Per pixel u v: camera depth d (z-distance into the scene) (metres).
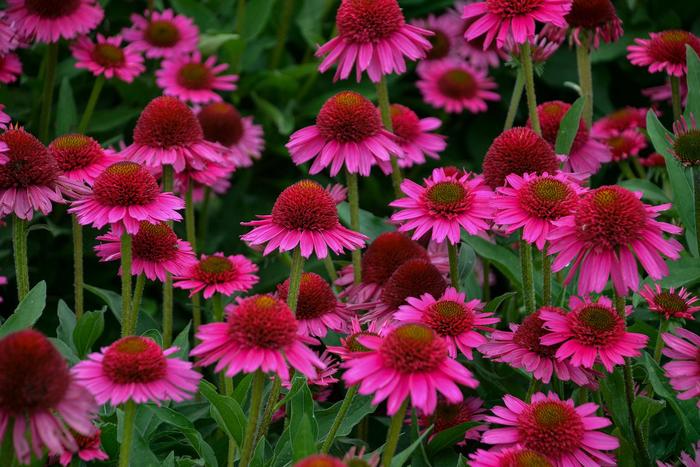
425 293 4.26
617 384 4.06
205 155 4.62
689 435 3.90
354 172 4.45
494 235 5.08
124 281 3.89
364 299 4.79
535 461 3.18
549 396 3.62
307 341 3.16
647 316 4.94
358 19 4.68
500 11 4.57
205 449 3.79
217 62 7.90
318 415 4.10
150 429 4.06
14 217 3.95
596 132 6.48
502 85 8.28
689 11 8.15
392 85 8.20
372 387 2.91
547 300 4.10
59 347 4.18
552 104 5.57
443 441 4.12
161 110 4.54
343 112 4.45
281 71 7.99
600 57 7.93
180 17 7.45
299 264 3.66
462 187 4.08
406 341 2.92
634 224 3.35
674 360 3.94
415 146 5.64
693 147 4.11
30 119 6.86
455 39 8.01
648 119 4.87
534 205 3.71
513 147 4.23
